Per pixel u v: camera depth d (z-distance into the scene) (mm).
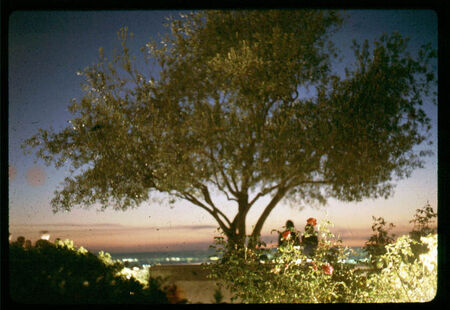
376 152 7066
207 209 7359
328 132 7098
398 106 7199
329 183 7262
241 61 7230
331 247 5477
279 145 7117
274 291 4766
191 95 7637
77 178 7031
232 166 7121
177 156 7332
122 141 7285
